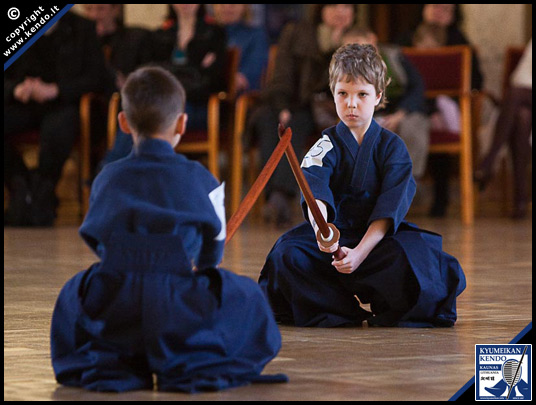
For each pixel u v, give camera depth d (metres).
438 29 13.62
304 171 4.80
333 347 4.09
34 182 12.27
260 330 3.43
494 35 15.32
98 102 12.54
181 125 3.48
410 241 4.74
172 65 12.02
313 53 11.64
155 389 3.26
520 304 5.38
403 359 3.79
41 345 4.15
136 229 3.31
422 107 11.74
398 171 4.80
